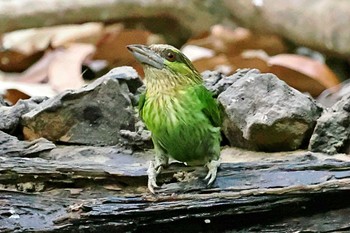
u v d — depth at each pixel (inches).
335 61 701.9
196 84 323.9
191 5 725.3
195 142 321.4
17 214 316.5
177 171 328.5
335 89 570.3
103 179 327.0
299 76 570.6
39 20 690.8
